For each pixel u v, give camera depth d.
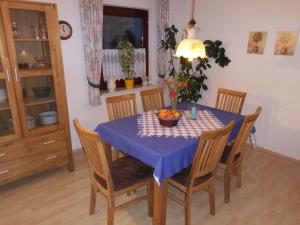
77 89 3.15
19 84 2.29
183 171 1.98
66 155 2.75
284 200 2.35
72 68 3.04
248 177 2.74
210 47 3.64
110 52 3.50
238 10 3.36
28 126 2.47
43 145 2.55
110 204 1.80
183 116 2.51
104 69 3.51
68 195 2.40
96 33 2.98
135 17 3.67
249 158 3.18
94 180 1.95
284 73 3.05
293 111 3.06
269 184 2.61
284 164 3.04
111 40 3.50
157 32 3.86
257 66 3.31
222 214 2.16
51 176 2.72
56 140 2.64
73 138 3.29
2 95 2.29
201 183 1.91
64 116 2.64
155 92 3.03
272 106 3.26
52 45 2.39
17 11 2.23
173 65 4.11
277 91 3.17
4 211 2.17
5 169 2.36
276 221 2.08
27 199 2.34
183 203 1.92
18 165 2.43
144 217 2.13
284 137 3.21
